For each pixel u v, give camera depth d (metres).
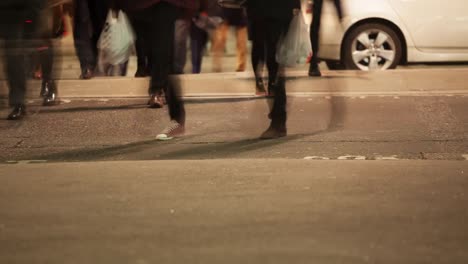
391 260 5.57
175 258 5.63
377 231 6.15
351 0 14.98
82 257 5.68
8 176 8.02
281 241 5.95
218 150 9.53
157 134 10.45
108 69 14.60
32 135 10.54
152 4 9.66
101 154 9.50
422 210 6.67
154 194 7.23
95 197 7.17
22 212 6.75
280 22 9.85
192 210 6.73
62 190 7.43
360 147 9.55
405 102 12.30
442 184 7.46
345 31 14.98
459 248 5.80
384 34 15.05
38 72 13.04
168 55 9.92
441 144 9.68
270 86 10.17
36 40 11.71
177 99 10.12
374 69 15.09
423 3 15.02
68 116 11.64
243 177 7.78
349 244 5.88
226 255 5.67
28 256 5.72
